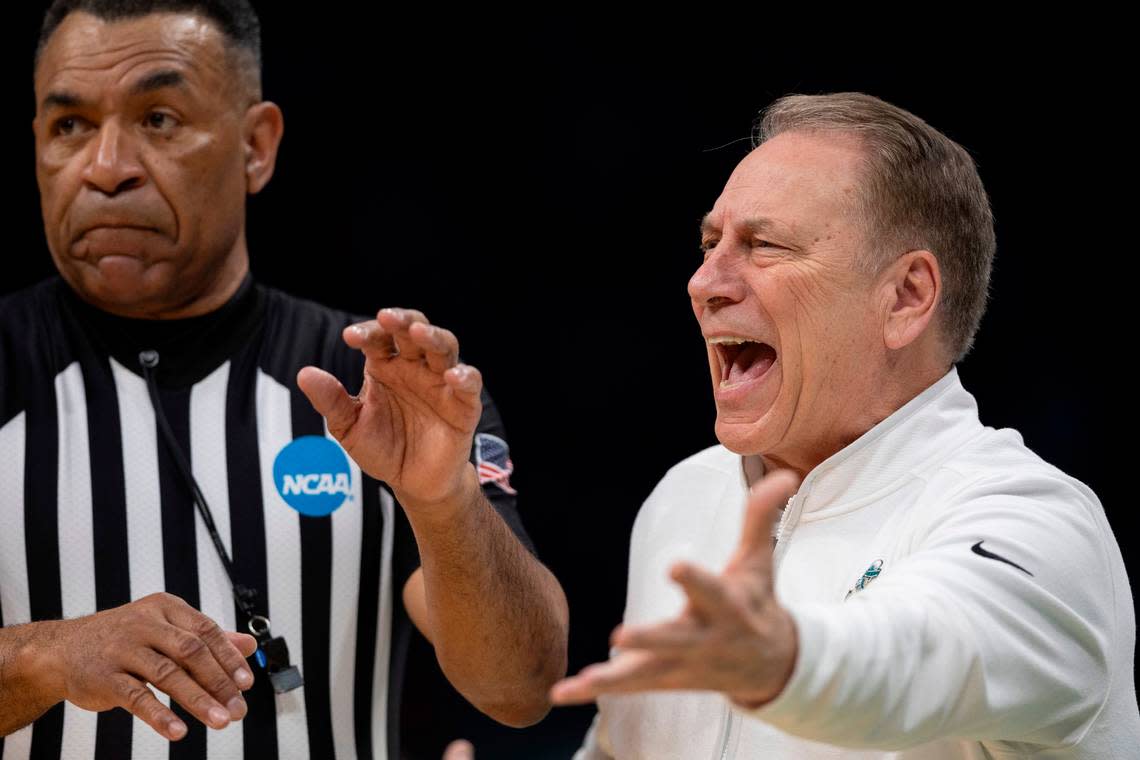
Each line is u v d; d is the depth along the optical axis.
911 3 13.05
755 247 5.37
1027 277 13.15
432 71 13.75
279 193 13.57
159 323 7.01
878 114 5.44
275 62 13.52
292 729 6.66
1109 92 12.84
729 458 6.11
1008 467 5.16
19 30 12.47
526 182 13.88
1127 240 12.91
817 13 13.24
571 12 13.74
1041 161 13.05
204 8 6.94
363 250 13.70
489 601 5.84
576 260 13.97
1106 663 4.73
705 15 13.53
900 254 5.29
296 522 6.84
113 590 6.63
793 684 3.60
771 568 3.54
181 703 5.13
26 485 6.68
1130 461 12.89
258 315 7.25
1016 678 4.30
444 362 4.99
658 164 13.78
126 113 6.72
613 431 14.09
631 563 6.12
